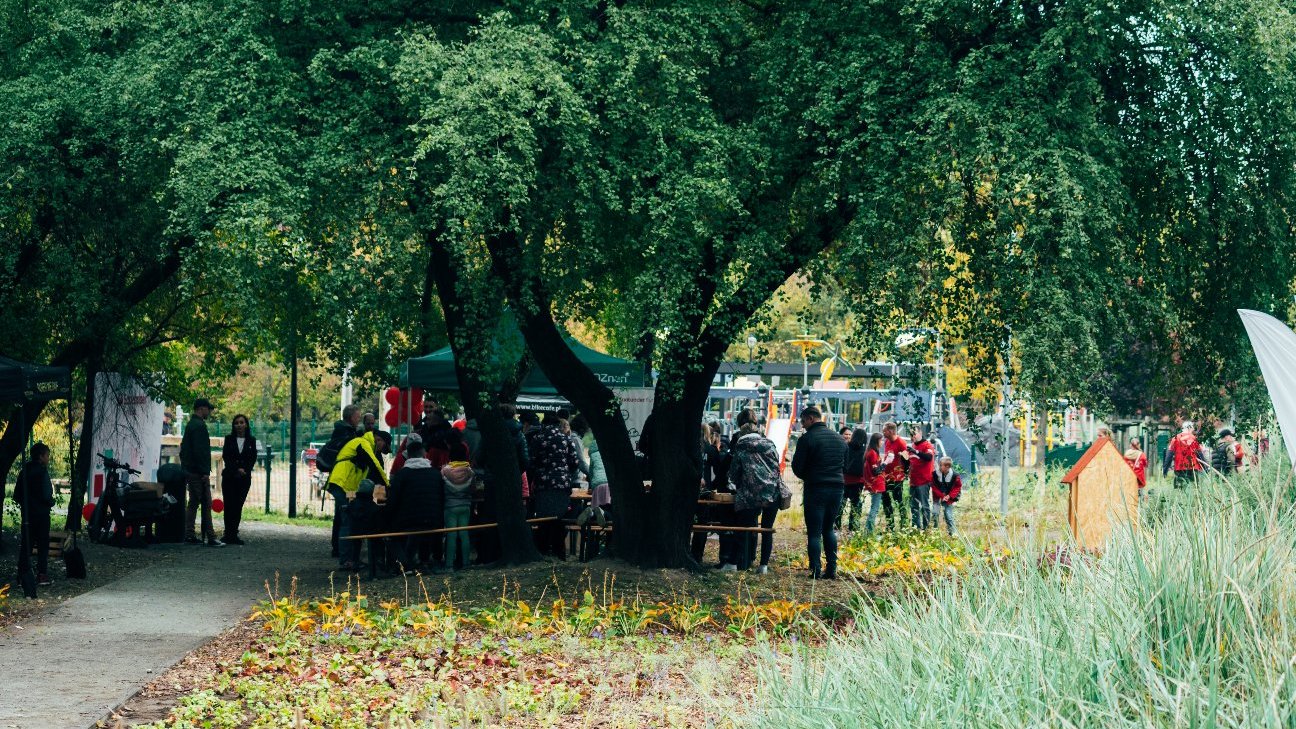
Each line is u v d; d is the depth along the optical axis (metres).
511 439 17.08
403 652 10.91
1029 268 11.67
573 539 17.52
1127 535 6.05
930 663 5.36
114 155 14.84
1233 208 13.17
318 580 15.67
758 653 7.91
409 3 13.40
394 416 23.16
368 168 12.66
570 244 13.91
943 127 11.95
